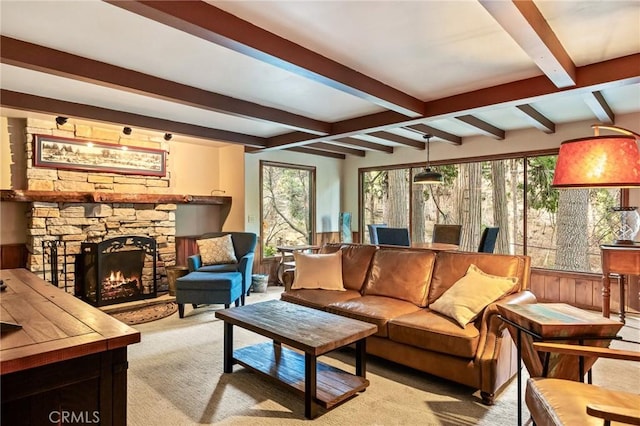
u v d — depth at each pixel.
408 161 6.85
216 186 6.45
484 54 2.74
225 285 4.33
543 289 5.41
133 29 2.35
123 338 1.51
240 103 3.81
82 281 4.88
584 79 2.91
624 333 3.82
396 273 3.56
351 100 3.87
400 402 2.47
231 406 2.40
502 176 5.90
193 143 6.09
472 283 2.91
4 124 4.43
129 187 5.30
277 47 2.45
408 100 3.62
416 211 6.88
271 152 6.59
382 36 2.47
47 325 1.64
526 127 5.44
